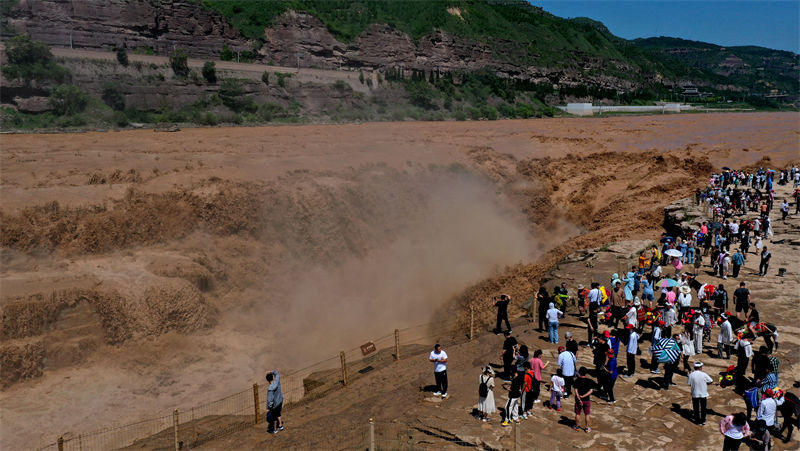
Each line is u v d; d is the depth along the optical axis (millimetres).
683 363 18812
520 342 21469
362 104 115188
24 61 73062
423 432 15398
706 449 14164
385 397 17969
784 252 33000
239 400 22141
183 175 40219
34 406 20344
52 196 33031
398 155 57375
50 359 22625
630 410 16141
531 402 16000
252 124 88500
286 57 127938
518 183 55594
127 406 21250
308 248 37125
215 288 30828
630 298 23312
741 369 16953
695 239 32062
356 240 39562
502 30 192625
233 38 120375
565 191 55281
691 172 58156
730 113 194750
